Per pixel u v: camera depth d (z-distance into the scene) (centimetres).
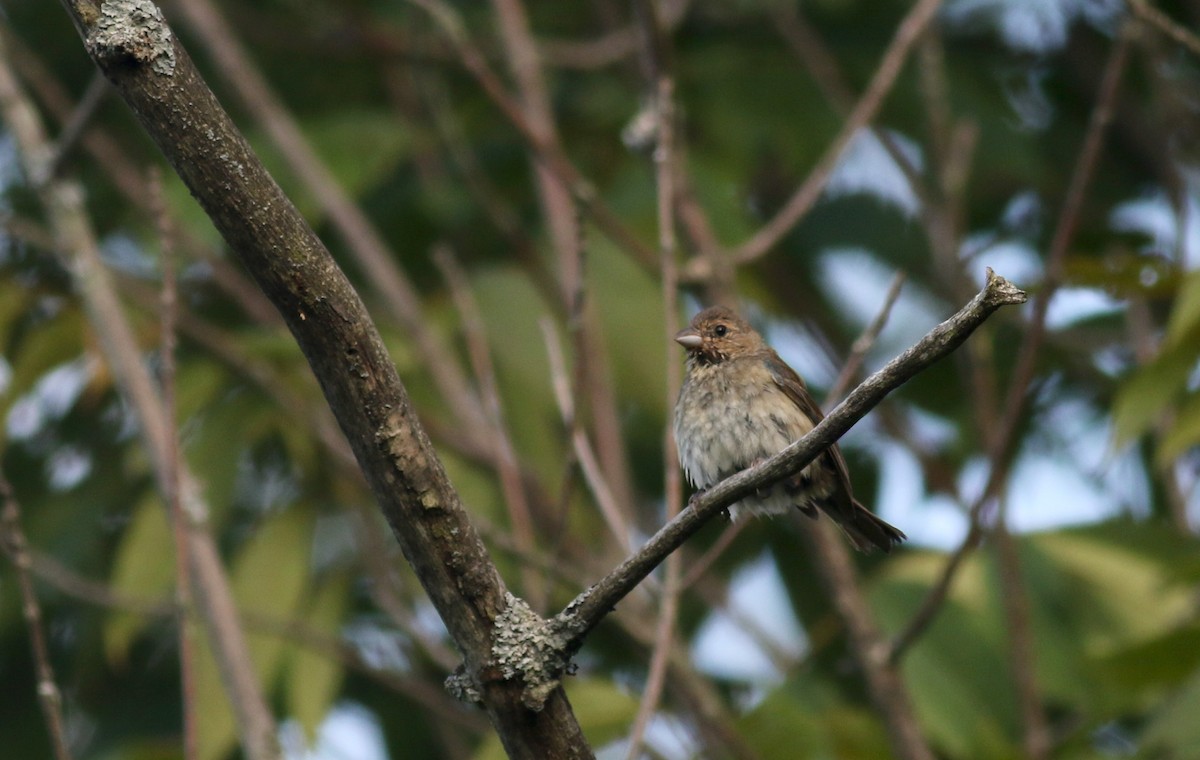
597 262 1197
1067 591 1078
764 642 1043
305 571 1098
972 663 1036
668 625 694
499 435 868
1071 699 1020
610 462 986
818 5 1411
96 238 1360
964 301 980
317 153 1259
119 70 448
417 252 1316
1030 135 1345
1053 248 894
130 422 1294
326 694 1061
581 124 1364
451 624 513
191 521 831
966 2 1449
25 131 979
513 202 1320
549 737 513
